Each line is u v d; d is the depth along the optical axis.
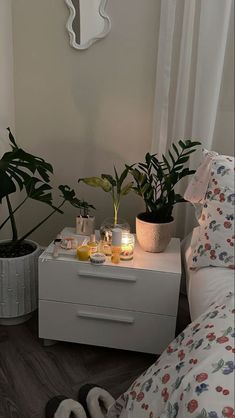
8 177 1.78
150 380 1.19
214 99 2.01
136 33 2.06
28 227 2.45
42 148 2.31
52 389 1.61
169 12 1.92
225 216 1.60
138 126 2.21
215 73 1.96
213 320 1.20
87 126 2.24
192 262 1.69
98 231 2.09
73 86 2.19
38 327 1.96
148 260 1.76
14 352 1.81
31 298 1.99
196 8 1.93
